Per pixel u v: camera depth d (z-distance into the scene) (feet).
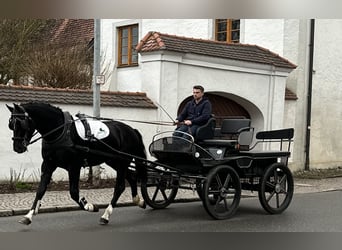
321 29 55.26
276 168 31.53
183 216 29.71
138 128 41.86
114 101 40.75
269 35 54.44
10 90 37.17
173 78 43.14
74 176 25.50
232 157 29.73
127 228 26.09
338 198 37.93
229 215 29.40
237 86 47.50
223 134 31.86
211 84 45.75
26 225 25.89
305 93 54.08
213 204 30.27
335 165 57.47
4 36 54.95
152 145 30.25
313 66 54.65
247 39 56.24
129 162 28.19
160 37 43.34
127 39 64.03
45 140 24.99
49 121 24.70
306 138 54.03
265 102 49.67
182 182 29.19
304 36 53.67
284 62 50.60
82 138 25.58
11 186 35.35
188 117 31.42
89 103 39.55
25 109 24.06
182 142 28.84
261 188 30.73
